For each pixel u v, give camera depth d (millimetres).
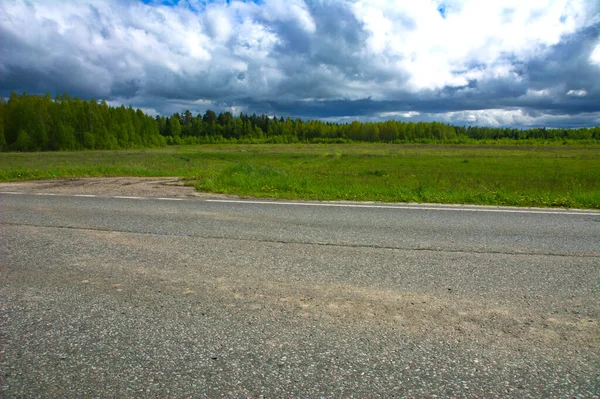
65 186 9477
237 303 2721
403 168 26531
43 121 78000
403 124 159500
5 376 1879
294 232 4797
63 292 2871
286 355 2088
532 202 7523
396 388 1828
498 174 21359
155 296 2822
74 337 2244
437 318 2527
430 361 2045
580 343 2238
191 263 3557
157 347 2154
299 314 2564
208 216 5777
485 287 3061
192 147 98812
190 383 1847
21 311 2557
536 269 3498
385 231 4902
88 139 82125
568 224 5477
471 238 4594
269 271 3369
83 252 3855
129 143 96688
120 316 2506
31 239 4332
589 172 22938
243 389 1809
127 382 1851
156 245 4145
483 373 1950
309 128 166000
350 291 2951
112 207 6508
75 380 1860
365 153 54906
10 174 12344
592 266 3600
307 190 8766
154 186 9648
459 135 179125
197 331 2330
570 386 1855
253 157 45219
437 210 6512
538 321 2502
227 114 167875
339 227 5105
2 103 79750
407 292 2947
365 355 2094
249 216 5809
